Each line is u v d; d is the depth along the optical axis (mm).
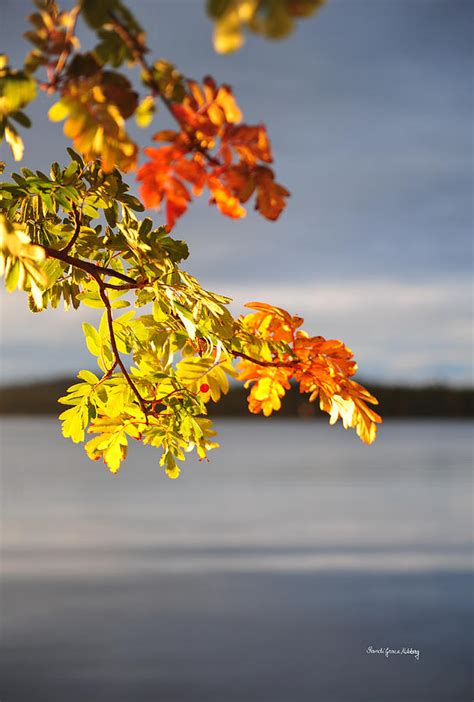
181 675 26797
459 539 58125
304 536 60062
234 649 30500
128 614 36531
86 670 27125
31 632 32719
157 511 77750
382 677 26891
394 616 34594
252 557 51312
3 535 62375
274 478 114125
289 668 27984
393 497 90438
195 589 42000
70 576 46031
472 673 26891
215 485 104688
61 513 76938
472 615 34375
